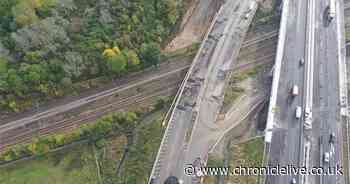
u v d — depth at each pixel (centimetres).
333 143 12750
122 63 13688
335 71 14138
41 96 13650
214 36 15188
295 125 13050
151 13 14800
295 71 14100
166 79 14650
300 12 15450
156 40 14700
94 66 13888
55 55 13588
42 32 13288
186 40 15450
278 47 14338
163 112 13900
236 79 14638
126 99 14188
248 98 14250
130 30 14425
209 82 14238
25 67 13088
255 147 12838
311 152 12625
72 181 12675
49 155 13000
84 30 14150
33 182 12606
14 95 13238
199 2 16150
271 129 12912
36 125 13475
